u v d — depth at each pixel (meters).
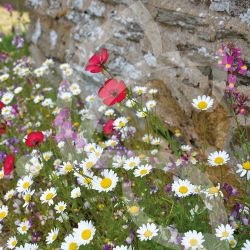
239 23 0.99
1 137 1.47
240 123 1.01
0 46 2.41
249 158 0.93
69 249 0.84
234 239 0.85
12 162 1.05
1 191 1.25
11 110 1.44
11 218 1.11
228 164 1.04
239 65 0.89
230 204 1.03
